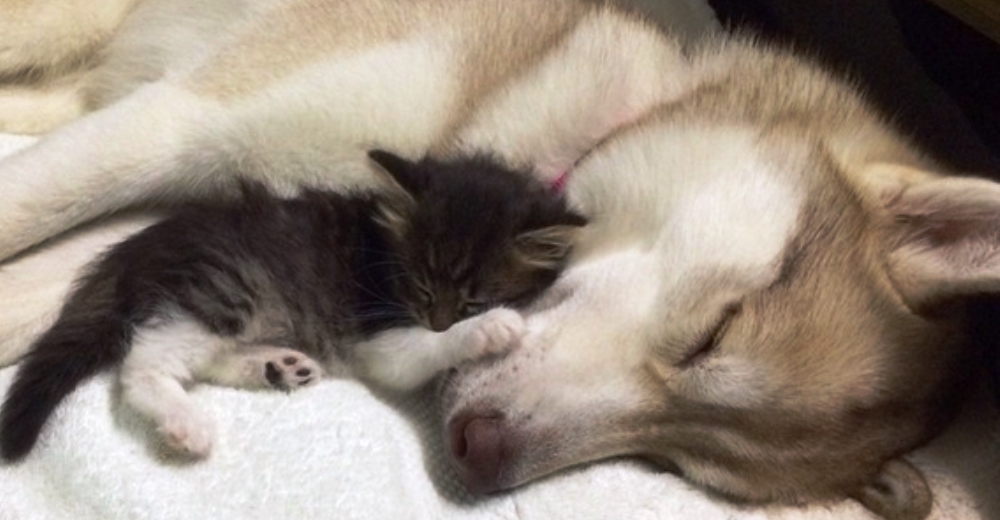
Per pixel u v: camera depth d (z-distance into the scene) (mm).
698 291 490
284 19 544
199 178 549
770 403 479
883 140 540
